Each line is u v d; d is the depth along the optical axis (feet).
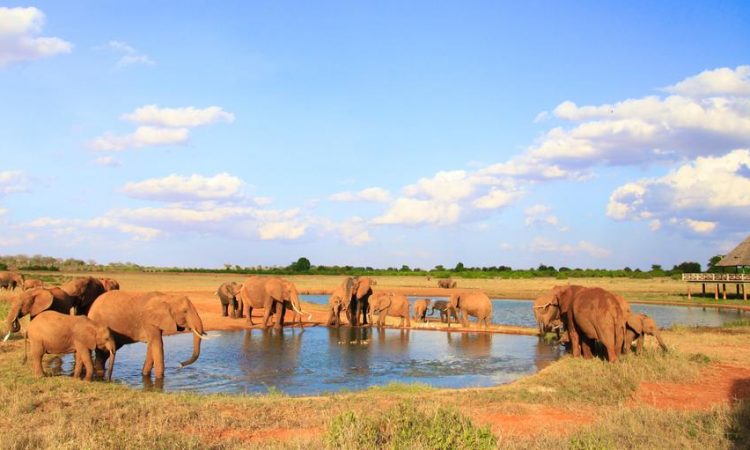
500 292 231.91
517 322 128.26
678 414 37.22
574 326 64.95
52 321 50.57
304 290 227.40
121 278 258.16
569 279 318.04
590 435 30.66
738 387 49.67
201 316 116.37
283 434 34.45
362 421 30.55
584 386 49.60
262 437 33.91
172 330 57.41
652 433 32.37
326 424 35.09
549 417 39.96
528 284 274.98
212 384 56.49
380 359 72.74
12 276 166.20
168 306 57.52
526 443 29.89
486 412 41.06
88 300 80.12
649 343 72.69
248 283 107.65
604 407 42.04
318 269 402.72
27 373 50.80
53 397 42.57
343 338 93.25
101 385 48.65
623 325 59.41
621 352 63.36
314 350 79.41
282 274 369.71
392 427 30.04
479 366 68.64
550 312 92.79
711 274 196.44
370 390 50.39
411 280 313.12
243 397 45.39
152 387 54.19
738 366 58.80
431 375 62.90
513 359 73.77
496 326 110.42
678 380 51.93
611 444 29.60
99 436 30.55
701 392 48.01
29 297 64.44
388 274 377.30
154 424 34.88
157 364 56.95
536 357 75.51
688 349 69.36
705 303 182.39
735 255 198.08
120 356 71.61
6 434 31.14
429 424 30.01
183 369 63.72
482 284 277.23
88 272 333.83
